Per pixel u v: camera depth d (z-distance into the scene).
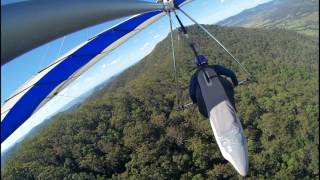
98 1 3.55
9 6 2.81
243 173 6.25
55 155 70.38
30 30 2.81
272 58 97.94
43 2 2.99
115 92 91.62
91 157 68.00
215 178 58.25
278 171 60.69
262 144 64.94
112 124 74.06
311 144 65.19
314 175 62.72
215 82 7.16
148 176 61.31
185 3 11.20
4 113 9.44
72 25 3.19
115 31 11.82
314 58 96.94
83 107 83.19
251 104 71.62
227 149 6.48
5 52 2.67
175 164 62.19
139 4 4.51
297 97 77.06
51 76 11.00
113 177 64.44
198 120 65.69
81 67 12.21
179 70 74.88
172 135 65.19
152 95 76.81
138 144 67.12
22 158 71.69
